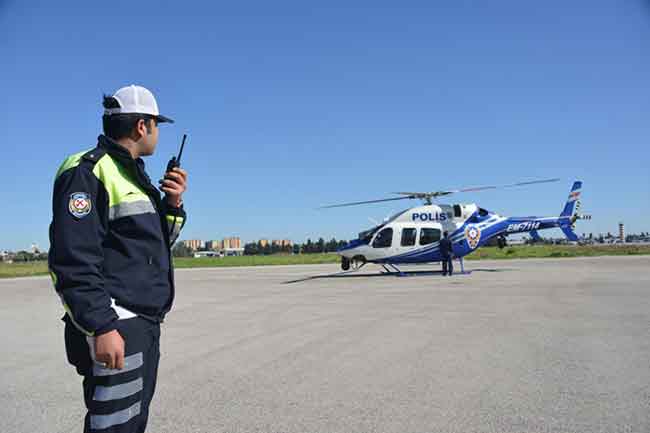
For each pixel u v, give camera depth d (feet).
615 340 23.36
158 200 9.39
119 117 9.15
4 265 210.59
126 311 8.50
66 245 7.80
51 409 15.71
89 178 8.21
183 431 13.48
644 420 13.50
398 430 13.25
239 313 35.60
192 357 22.18
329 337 25.88
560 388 16.39
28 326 32.71
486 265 92.22
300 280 67.87
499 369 18.88
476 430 13.10
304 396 16.31
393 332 26.66
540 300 37.93
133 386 8.52
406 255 68.03
